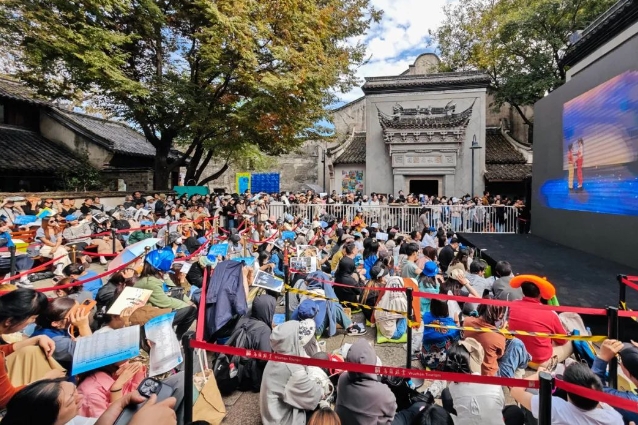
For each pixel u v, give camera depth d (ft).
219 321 11.27
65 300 9.40
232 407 10.64
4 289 14.02
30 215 28.12
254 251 28.89
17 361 7.65
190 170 56.54
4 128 49.19
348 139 73.51
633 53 22.52
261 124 47.03
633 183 22.79
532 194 40.19
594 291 19.02
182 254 22.15
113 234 26.68
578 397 6.78
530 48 56.75
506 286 15.05
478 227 43.96
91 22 37.70
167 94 43.01
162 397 7.26
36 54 33.55
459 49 71.97
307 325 10.67
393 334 15.21
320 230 32.04
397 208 45.57
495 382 6.28
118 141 63.62
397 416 7.79
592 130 27.63
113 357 6.89
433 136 59.47
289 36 42.29
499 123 74.13
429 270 17.01
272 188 75.97
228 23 36.60
